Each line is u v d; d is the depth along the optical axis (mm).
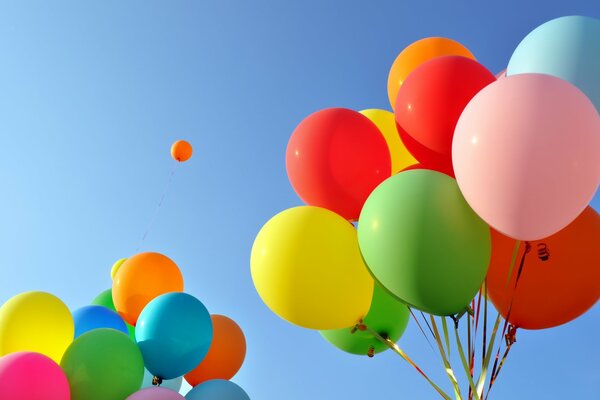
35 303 3180
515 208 1797
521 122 1730
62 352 3205
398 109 2361
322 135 2424
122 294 3744
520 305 2266
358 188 2391
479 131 1801
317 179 2414
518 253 2201
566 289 2188
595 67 2102
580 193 1774
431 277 2029
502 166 1754
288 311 2318
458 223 2014
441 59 2314
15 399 2410
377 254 2090
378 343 2746
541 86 1770
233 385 3295
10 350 3023
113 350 2836
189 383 3707
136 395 2734
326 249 2248
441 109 2197
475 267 2057
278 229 2320
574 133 1721
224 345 3652
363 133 2430
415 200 2035
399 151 2826
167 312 3148
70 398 2711
